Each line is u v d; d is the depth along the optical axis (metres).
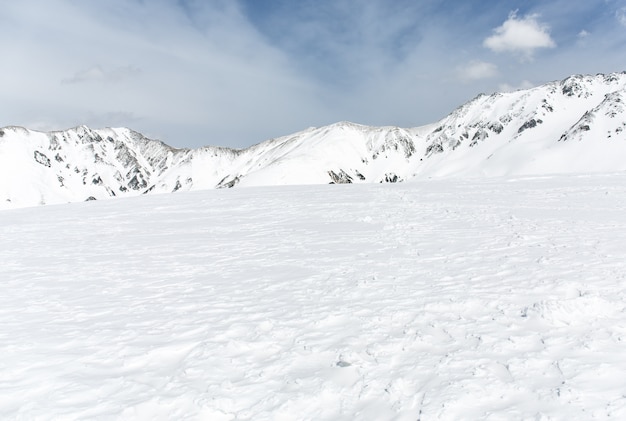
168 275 12.48
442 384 5.64
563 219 16.75
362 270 11.44
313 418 5.34
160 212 28.39
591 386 5.25
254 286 10.78
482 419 4.87
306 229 18.75
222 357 7.01
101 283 11.98
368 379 6.02
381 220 19.64
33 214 32.06
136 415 5.56
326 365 6.54
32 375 6.61
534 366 5.86
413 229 16.91
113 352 7.36
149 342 7.71
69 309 9.80
